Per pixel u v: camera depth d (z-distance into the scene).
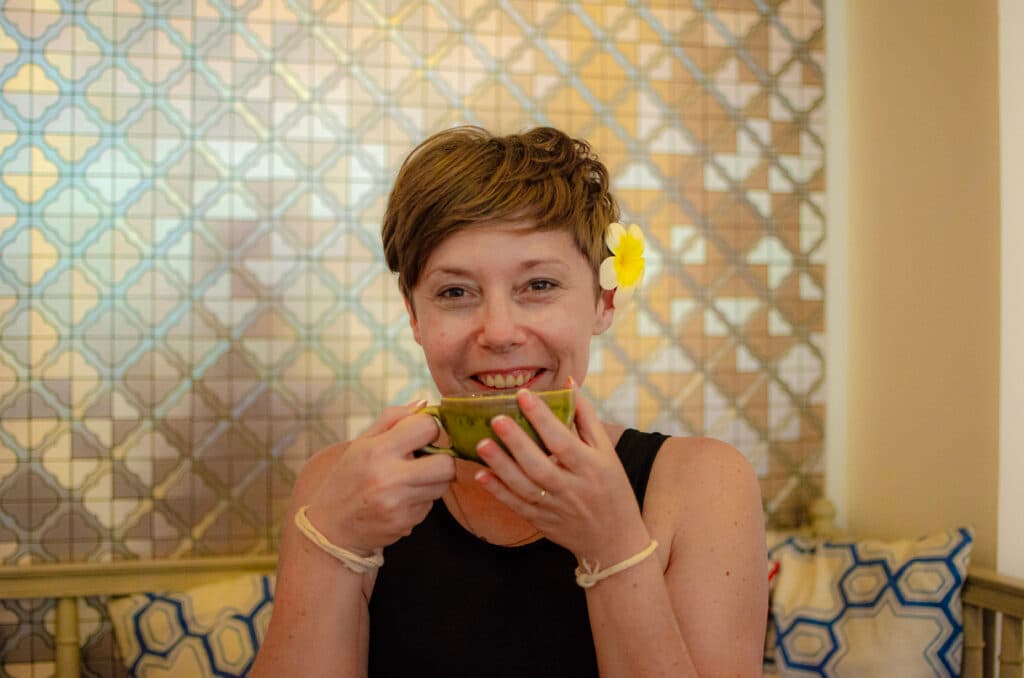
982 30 1.65
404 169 0.91
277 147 1.77
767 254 1.99
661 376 1.93
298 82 1.78
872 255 1.95
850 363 2.01
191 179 1.74
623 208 1.91
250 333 1.76
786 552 1.78
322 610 0.77
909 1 1.83
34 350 1.69
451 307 0.87
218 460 1.75
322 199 1.79
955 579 1.57
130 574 1.66
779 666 1.63
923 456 1.79
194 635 1.55
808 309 2.01
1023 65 1.61
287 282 1.78
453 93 1.84
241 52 1.75
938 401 1.76
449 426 0.72
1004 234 1.60
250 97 1.76
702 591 0.84
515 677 0.87
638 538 0.74
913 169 1.82
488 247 0.84
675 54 1.93
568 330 0.87
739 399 1.97
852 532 2.01
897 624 1.56
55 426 1.69
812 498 2.01
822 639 1.61
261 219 1.76
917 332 1.81
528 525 0.92
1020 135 1.61
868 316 1.96
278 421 1.77
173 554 1.73
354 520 0.74
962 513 1.69
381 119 1.81
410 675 0.89
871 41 1.94
